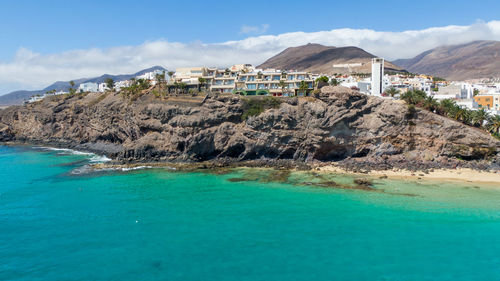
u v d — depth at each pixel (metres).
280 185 75.56
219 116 102.69
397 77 178.00
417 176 80.75
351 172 85.94
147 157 104.12
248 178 82.50
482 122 95.00
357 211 58.28
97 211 60.00
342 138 95.12
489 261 41.72
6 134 170.38
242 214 57.69
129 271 39.91
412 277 38.28
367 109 95.12
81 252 44.72
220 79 134.62
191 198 67.00
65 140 151.75
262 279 37.91
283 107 98.31
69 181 81.50
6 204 64.12
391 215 56.31
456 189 70.19
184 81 133.25
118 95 140.50
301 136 96.75
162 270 40.03
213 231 50.81
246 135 100.25
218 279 38.03
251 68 163.62
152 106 110.69
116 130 129.25
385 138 93.06
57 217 57.22
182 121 102.94
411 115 92.19
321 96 96.12
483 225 51.88
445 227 51.34
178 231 50.97
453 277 38.34
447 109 96.44
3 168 97.88
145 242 47.38
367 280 37.72
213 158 103.44
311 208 60.19
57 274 39.56
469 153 87.88
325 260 42.00
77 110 150.12
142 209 60.88
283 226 52.34
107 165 98.00
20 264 41.88
